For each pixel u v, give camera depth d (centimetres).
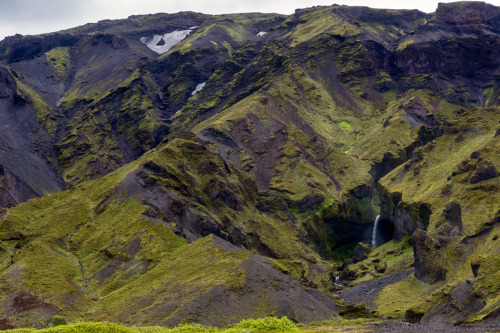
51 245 17050
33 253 16362
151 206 18962
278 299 12550
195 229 19938
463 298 12362
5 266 16200
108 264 16038
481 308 11481
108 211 18988
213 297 12000
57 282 14638
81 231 17988
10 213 18862
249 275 13100
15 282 14238
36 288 14075
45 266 15562
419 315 13575
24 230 18175
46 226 18188
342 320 13025
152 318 11481
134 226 17362
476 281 12625
